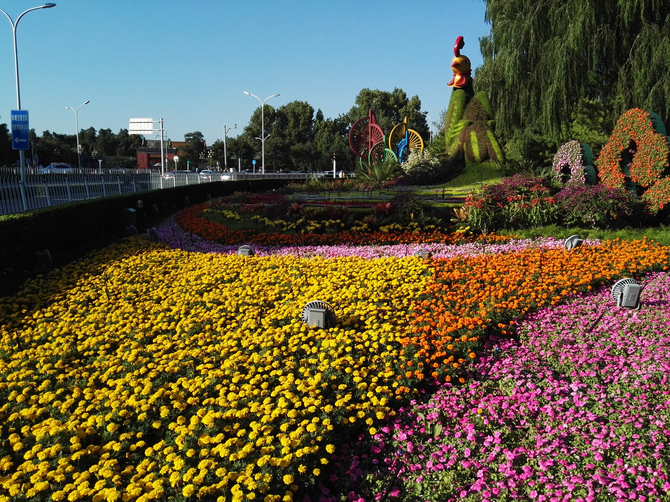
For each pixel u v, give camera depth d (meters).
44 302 7.15
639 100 15.93
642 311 6.34
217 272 8.34
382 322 5.94
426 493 3.39
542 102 17.75
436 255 9.65
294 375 4.62
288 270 8.43
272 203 15.56
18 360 4.96
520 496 3.32
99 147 95.69
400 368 4.69
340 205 13.91
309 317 5.64
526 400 4.34
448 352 5.09
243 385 4.27
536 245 10.55
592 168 13.27
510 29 18.19
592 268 8.00
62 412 4.00
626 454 3.57
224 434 3.67
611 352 5.25
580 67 16.62
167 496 3.07
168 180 24.52
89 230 12.25
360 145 31.83
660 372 4.62
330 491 3.45
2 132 39.66
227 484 3.11
